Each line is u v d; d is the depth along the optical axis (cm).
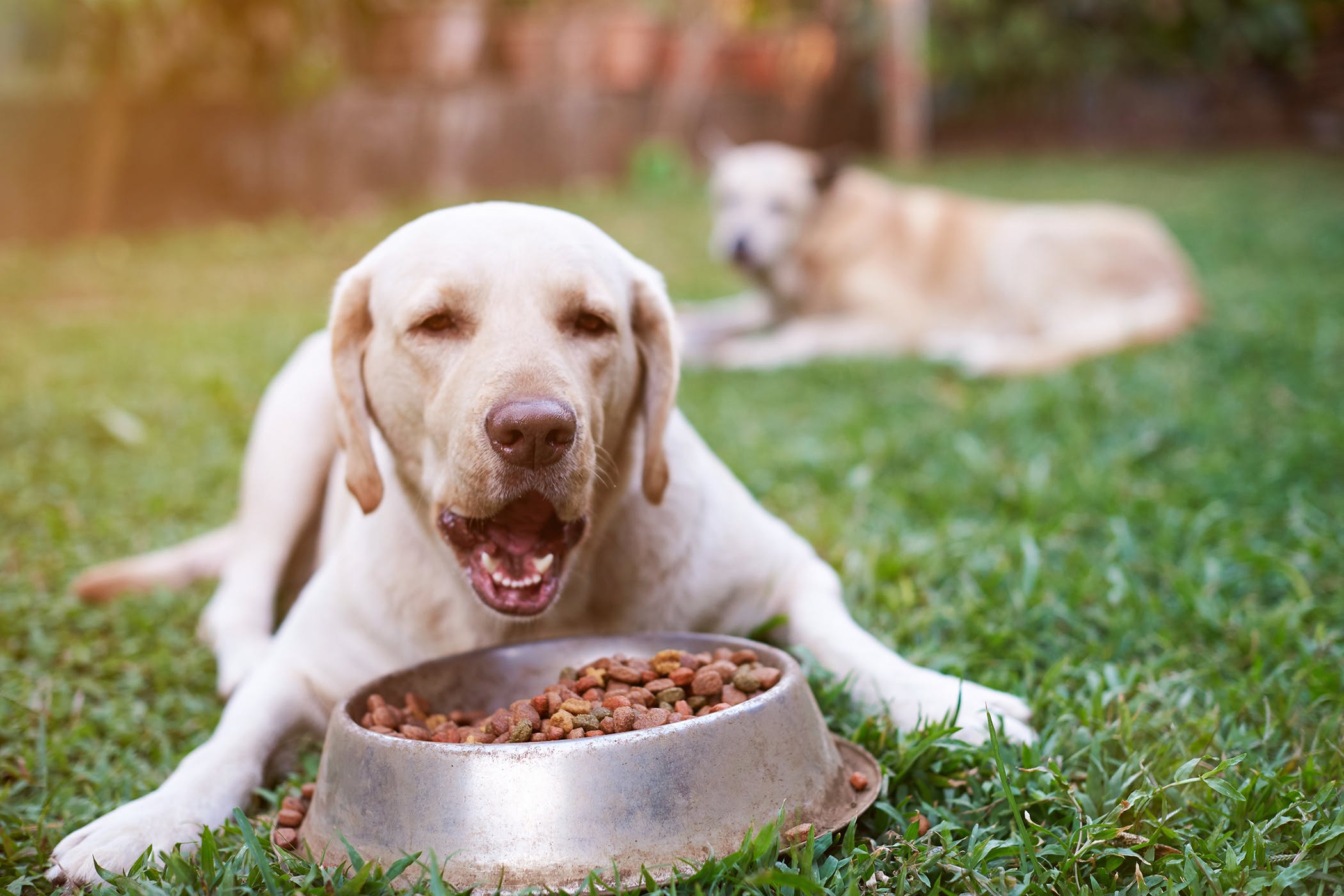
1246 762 94
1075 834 86
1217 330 240
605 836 84
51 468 181
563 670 97
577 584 104
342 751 89
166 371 240
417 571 104
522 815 84
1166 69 696
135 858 91
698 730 86
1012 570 128
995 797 91
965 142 719
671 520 107
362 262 103
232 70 448
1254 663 108
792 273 286
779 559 114
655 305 103
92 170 422
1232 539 132
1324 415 169
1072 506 144
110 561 149
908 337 277
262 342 265
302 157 461
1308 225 377
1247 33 662
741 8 624
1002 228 284
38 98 412
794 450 174
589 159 550
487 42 537
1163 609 118
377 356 101
